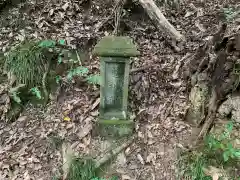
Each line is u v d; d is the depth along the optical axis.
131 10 2.09
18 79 1.76
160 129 1.56
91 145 1.53
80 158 1.47
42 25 2.00
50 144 1.55
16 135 1.62
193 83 1.62
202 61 1.58
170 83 1.71
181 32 2.02
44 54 1.82
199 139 1.45
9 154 1.53
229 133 1.41
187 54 1.80
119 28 1.99
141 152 1.50
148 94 1.69
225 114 1.46
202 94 1.54
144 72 1.74
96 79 1.72
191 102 1.59
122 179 1.42
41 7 2.09
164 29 1.92
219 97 1.46
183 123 1.57
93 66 1.83
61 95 1.75
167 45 1.93
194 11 2.18
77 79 1.77
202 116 1.52
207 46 1.63
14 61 1.79
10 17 2.06
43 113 1.70
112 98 1.52
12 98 1.70
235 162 1.35
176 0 2.21
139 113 1.62
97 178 1.41
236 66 1.45
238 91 1.45
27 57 1.78
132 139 1.53
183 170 1.38
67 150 1.52
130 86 1.70
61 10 2.07
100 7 2.12
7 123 1.67
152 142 1.52
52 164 1.50
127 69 1.45
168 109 1.63
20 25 2.02
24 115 1.70
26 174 1.46
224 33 1.54
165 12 2.15
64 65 1.84
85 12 2.12
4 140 1.60
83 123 1.61
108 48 1.40
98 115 1.63
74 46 1.89
